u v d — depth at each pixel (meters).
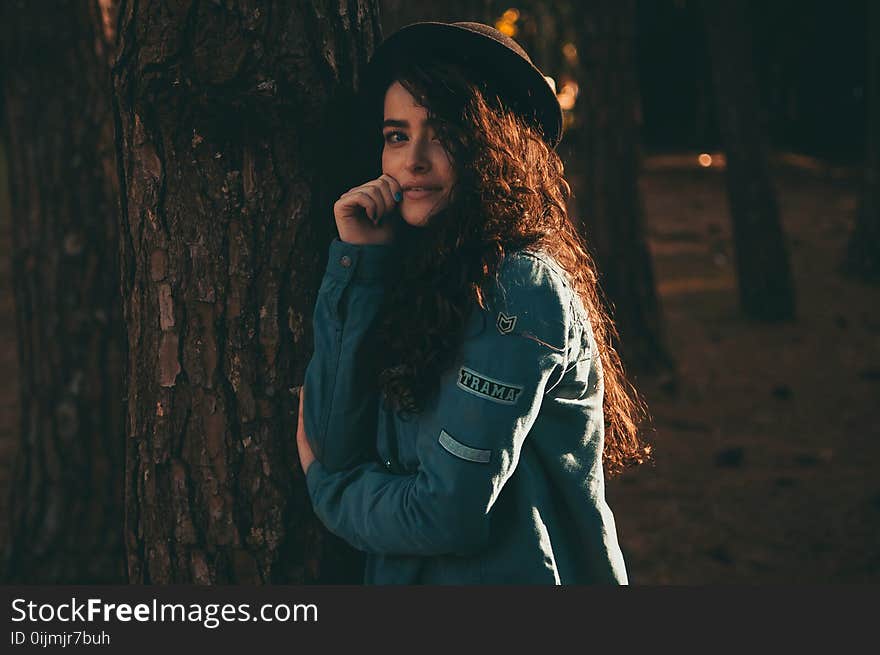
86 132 4.32
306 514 2.16
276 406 2.12
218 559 2.16
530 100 1.91
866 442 6.54
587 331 1.83
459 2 5.40
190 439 2.14
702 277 12.33
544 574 1.80
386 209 1.86
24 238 4.43
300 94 2.01
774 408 7.32
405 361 1.73
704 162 23.86
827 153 25.08
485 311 1.69
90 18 4.27
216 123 2.03
